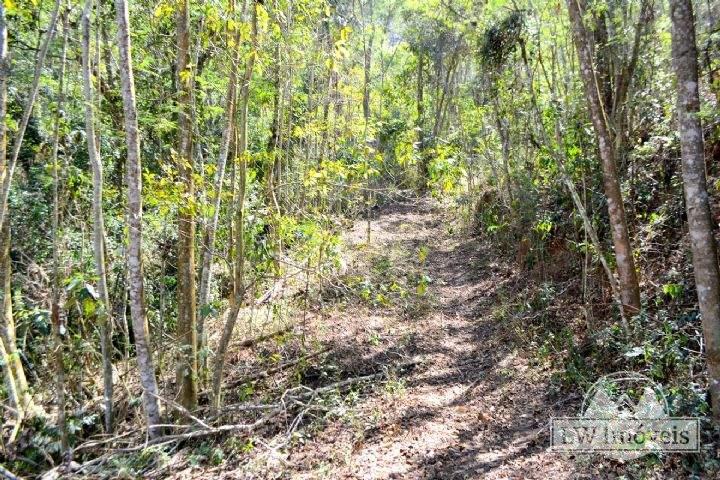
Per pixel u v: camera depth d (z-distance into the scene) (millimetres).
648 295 6059
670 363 4805
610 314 6410
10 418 5629
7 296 5684
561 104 8508
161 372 6266
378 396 5996
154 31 7051
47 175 6375
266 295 8961
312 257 7047
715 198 6070
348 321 8281
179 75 5586
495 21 8562
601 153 5793
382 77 21578
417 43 20844
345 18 10266
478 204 14031
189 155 5684
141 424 5852
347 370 6781
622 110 7410
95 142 5426
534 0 8859
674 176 6641
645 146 6906
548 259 8961
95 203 5180
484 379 6234
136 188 4863
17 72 6730
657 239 6637
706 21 6492
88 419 5539
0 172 5188
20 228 7188
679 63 3902
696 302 5375
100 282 5348
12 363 5668
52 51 6656
